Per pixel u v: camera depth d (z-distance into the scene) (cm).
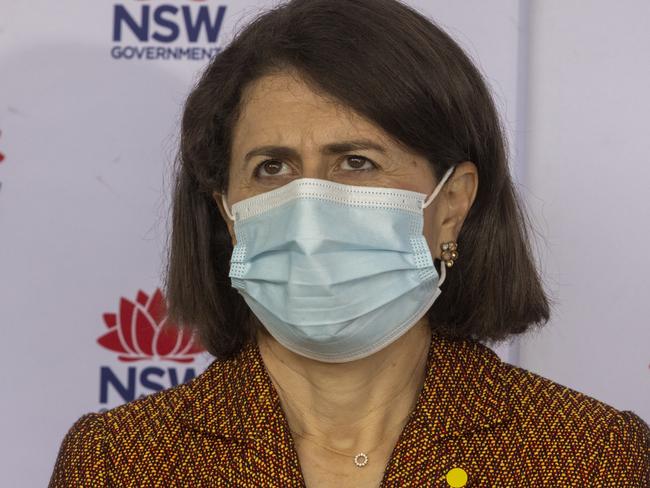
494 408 386
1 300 588
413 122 362
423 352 409
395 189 371
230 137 389
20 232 588
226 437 379
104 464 379
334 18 366
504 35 573
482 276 409
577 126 575
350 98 355
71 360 592
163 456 379
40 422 591
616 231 573
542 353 584
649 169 571
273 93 368
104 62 587
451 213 398
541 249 577
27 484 592
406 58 362
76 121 588
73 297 591
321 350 375
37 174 588
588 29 574
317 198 364
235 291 418
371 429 388
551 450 379
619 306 575
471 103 383
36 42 586
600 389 579
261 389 389
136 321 594
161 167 588
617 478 376
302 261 364
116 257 591
